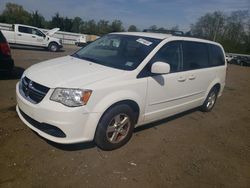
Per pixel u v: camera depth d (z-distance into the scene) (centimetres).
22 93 368
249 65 3100
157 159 382
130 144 413
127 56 417
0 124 428
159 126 507
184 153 413
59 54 1719
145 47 425
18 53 1484
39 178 306
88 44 516
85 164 343
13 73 821
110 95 347
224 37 4941
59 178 311
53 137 334
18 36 1753
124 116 379
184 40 489
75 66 390
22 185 292
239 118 648
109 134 371
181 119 570
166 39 446
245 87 1197
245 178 368
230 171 380
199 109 639
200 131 518
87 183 309
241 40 4944
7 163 327
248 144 488
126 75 370
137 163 363
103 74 360
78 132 332
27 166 325
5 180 296
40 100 333
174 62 456
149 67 402
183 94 488
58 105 319
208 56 567
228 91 1033
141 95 389
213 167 384
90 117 334
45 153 357
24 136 396
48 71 368
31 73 372
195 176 354
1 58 666
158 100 427
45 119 325
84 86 328
